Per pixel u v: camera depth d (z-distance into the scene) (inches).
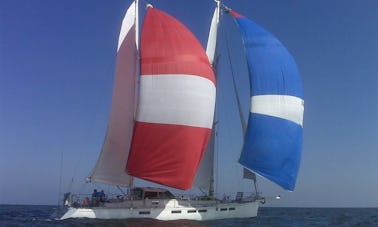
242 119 1261.1
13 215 1593.3
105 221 1010.7
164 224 986.7
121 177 1117.7
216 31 1264.8
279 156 1149.1
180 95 1051.3
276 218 1537.9
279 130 1157.1
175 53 1067.9
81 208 1051.9
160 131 1039.6
